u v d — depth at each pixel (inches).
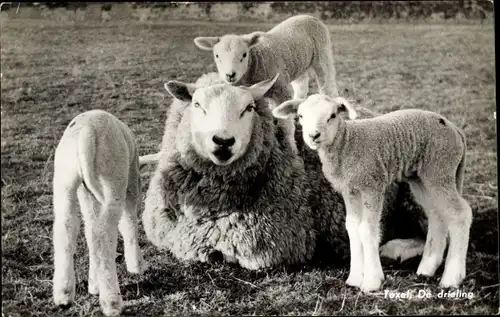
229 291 135.0
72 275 123.9
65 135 123.2
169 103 189.8
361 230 128.6
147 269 140.4
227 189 134.3
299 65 165.9
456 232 131.6
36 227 149.1
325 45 173.8
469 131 177.3
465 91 188.9
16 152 169.3
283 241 137.1
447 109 185.2
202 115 129.4
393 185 143.5
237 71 150.5
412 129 130.5
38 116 181.5
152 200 143.6
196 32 199.6
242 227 135.7
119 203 123.3
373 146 127.5
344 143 127.3
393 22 206.5
